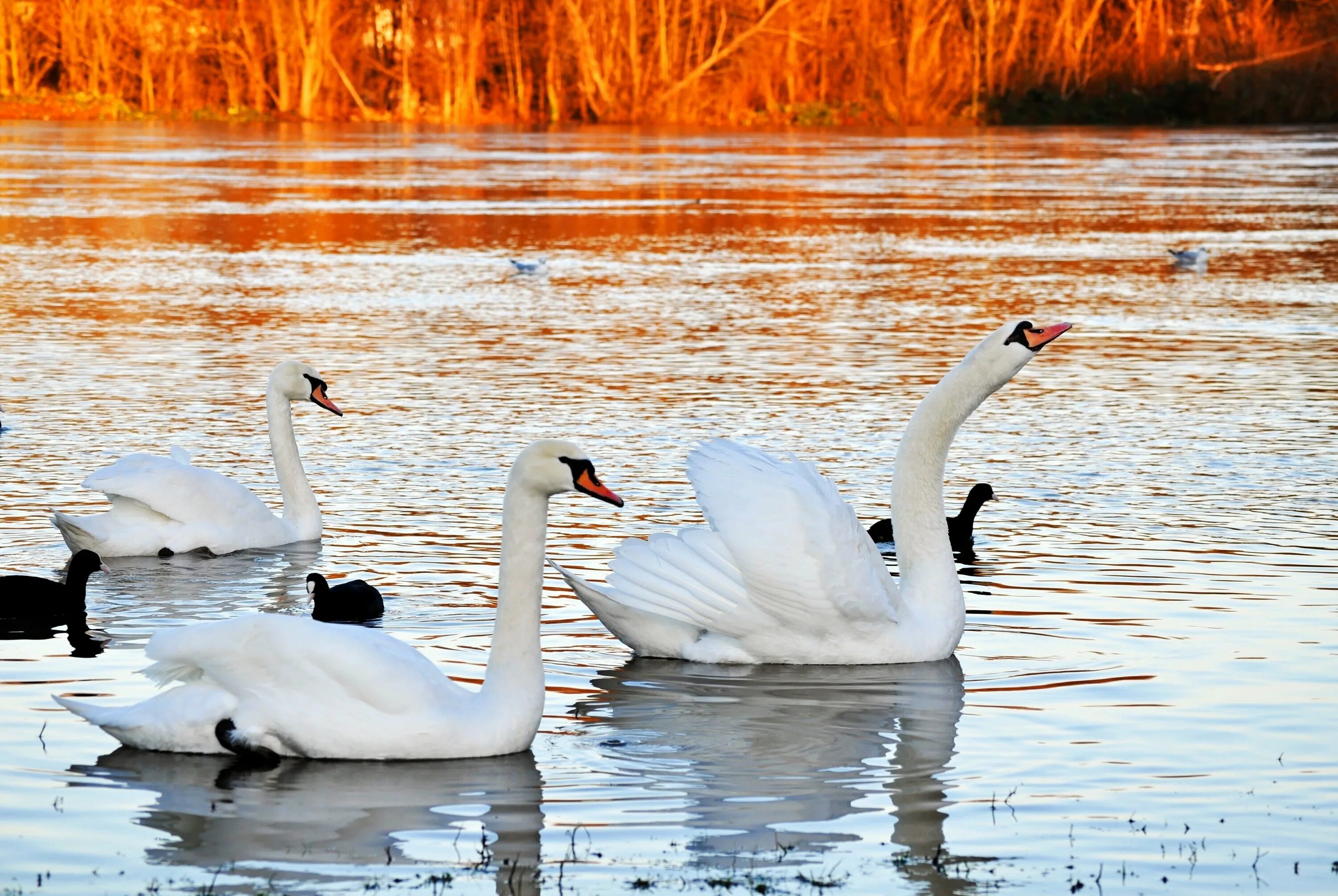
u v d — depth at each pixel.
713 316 31.78
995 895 7.52
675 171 77.75
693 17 118.56
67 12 123.12
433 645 11.41
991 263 42.16
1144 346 27.95
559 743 9.63
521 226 52.31
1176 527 15.09
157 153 86.75
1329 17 119.31
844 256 44.06
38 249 43.22
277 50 125.44
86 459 18.11
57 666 11.00
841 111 120.50
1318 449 18.89
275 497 16.42
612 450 18.59
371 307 32.78
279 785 8.87
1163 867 7.84
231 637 9.29
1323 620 12.03
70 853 7.95
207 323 29.94
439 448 18.83
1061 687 10.61
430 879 7.66
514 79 127.62
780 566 11.00
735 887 7.59
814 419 20.78
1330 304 33.81
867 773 9.10
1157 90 120.94
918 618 11.40
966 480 17.31
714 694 10.59
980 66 122.38
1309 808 8.54
